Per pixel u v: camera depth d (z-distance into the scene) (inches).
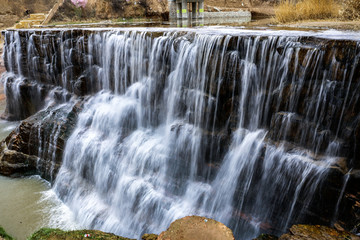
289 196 208.1
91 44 362.3
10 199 309.4
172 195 266.2
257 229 225.1
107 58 352.5
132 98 335.3
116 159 303.1
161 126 314.2
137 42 313.6
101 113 345.1
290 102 214.1
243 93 241.3
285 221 213.6
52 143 343.6
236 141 242.5
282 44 214.1
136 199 273.3
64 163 336.2
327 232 156.6
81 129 346.9
